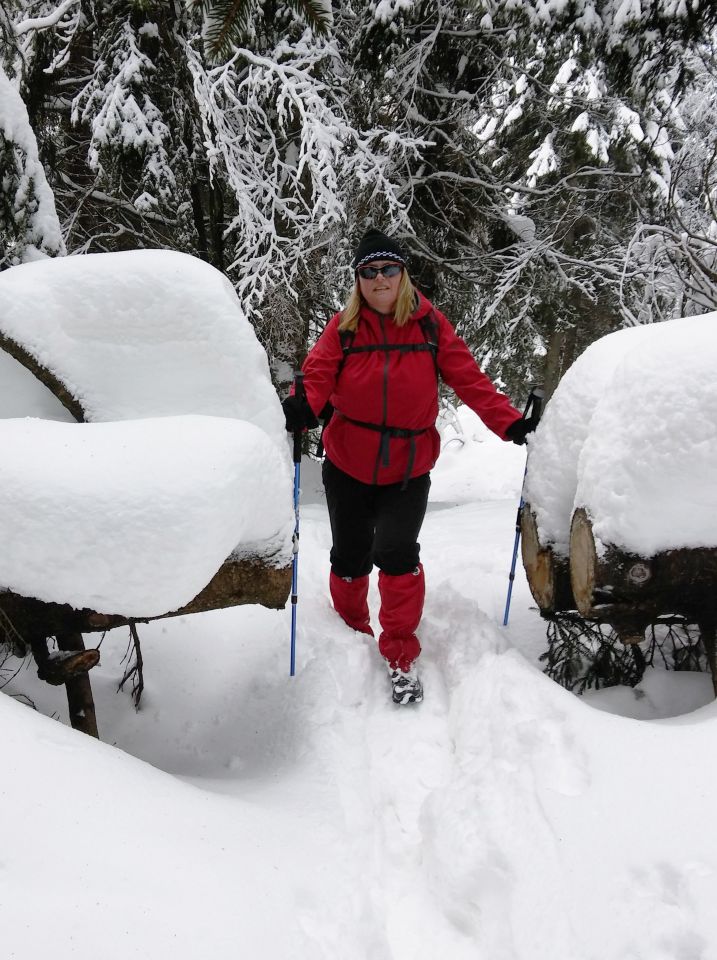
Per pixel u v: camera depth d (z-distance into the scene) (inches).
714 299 174.9
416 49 205.5
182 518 57.4
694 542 63.2
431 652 95.9
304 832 58.7
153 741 82.5
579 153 252.2
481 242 265.0
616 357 76.3
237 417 77.1
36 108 214.7
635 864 48.0
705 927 42.2
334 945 47.4
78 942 35.9
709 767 52.7
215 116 183.9
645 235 246.4
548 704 69.3
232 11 76.3
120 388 76.7
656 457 61.7
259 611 104.9
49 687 83.1
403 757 75.2
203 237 231.6
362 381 85.5
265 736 81.1
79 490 57.6
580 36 216.2
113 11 201.5
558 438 79.6
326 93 208.8
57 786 46.6
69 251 234.8
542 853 52.4
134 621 65.9
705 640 74.2
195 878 44.5
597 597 67.3
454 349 89.7
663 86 233.5
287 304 218.4
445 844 57.8
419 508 89.7
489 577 119.7
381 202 218.1
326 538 156.4
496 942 49.8
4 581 58.6
